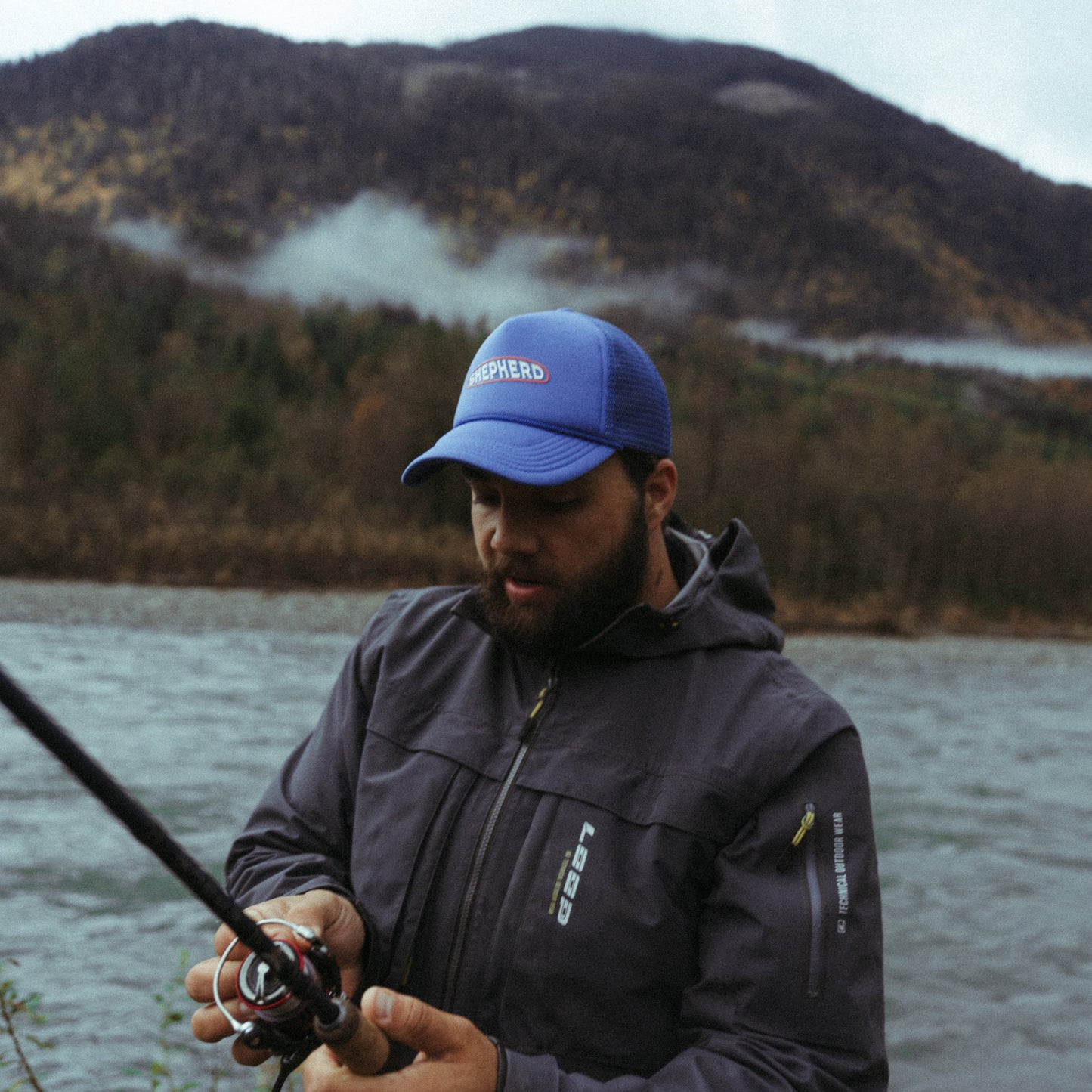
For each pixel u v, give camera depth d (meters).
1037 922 8.44
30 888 7.69
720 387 63.69
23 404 51.12
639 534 1.40
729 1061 1.19
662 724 1.38
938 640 39.97
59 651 20.70
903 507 51.16
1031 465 69.06
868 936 1.27
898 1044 6.37
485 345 1.43
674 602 1.43
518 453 1.31
